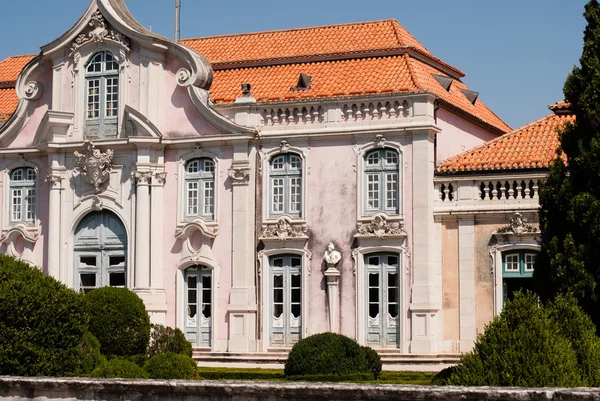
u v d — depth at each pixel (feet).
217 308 157.38
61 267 165.48
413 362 143.74
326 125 153.38
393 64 158.61
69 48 167.43
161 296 159.53
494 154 148.05
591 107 108.68
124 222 162.30
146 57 162.81
